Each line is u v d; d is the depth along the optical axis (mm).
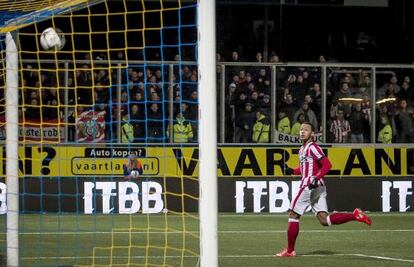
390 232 37438
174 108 48531
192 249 30156
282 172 47688
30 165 45156
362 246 31938
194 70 49062
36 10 25359
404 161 49250
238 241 33250
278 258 28078
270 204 47469
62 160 45344
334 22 59906
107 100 48312
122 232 35969
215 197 15859
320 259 27828
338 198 48438
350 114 50531
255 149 47531
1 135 43656
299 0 57188
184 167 46312
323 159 28531
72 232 35562
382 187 48875
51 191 45156
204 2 15758
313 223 41594
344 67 50562
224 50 57031
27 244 31156
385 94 51594
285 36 58750
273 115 49406
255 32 57406
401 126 51312
